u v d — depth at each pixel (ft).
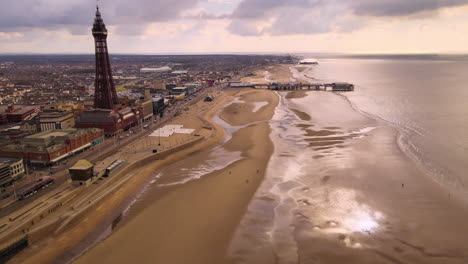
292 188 318.86
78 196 301.22
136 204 301.84
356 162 380.99
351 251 221.46
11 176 319.88
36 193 300.20
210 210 279.90
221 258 216.74
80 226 264.31
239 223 257.75
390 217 261.24
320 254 219.61
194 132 540.11
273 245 230.48
